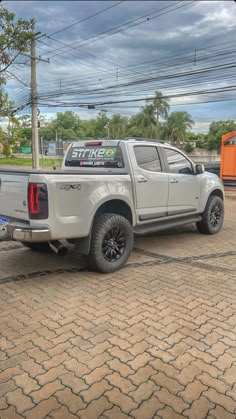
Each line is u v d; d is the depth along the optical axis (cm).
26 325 308
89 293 379
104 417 204
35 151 1950
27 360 256
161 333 296
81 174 402
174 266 475
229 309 343
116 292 382
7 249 554
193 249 566
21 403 214
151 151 525
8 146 3834
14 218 396
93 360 257
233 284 409
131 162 480
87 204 403
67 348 272
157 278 427
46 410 209
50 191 364
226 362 256
